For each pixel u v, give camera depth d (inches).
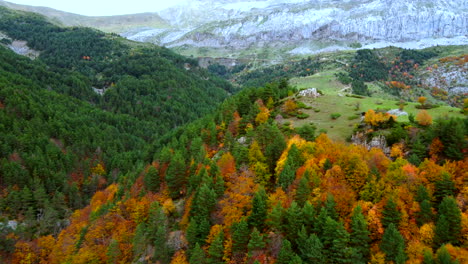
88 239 3572.8
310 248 2297.0
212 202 3014.3
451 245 2116.1
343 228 2341.3
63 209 4889.3
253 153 3398.1
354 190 2689.5
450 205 2239.2
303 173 2787.9
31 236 4237.2
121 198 4301.2
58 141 7027.6
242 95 5570.9
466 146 2748.5
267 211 2701.8
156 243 2999.5
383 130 3464.6
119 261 3203.7
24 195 4648.1
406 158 2987.2
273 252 2464.3
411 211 2391.7
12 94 7726.4
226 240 2694.4
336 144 3201.3
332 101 5054.1
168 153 4409.5
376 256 2196.1
